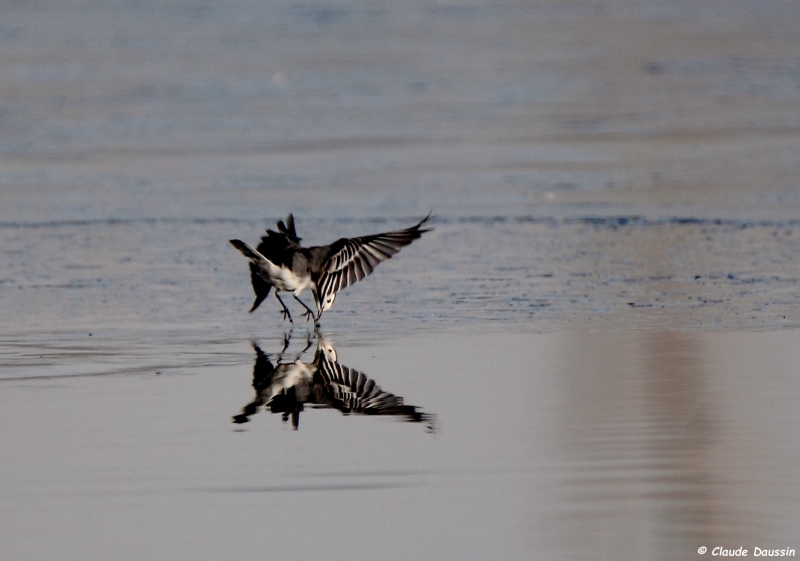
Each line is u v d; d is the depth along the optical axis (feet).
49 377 39.37
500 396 36.47
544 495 28.81
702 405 35.14
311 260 36.76
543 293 49.78
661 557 25.32
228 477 30.25
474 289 50.80
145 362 41.09
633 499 28.50
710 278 51.57
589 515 27.71
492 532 26.78
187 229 63.67
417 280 52.75
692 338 42.65
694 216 64.23
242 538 26.91
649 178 74.43
